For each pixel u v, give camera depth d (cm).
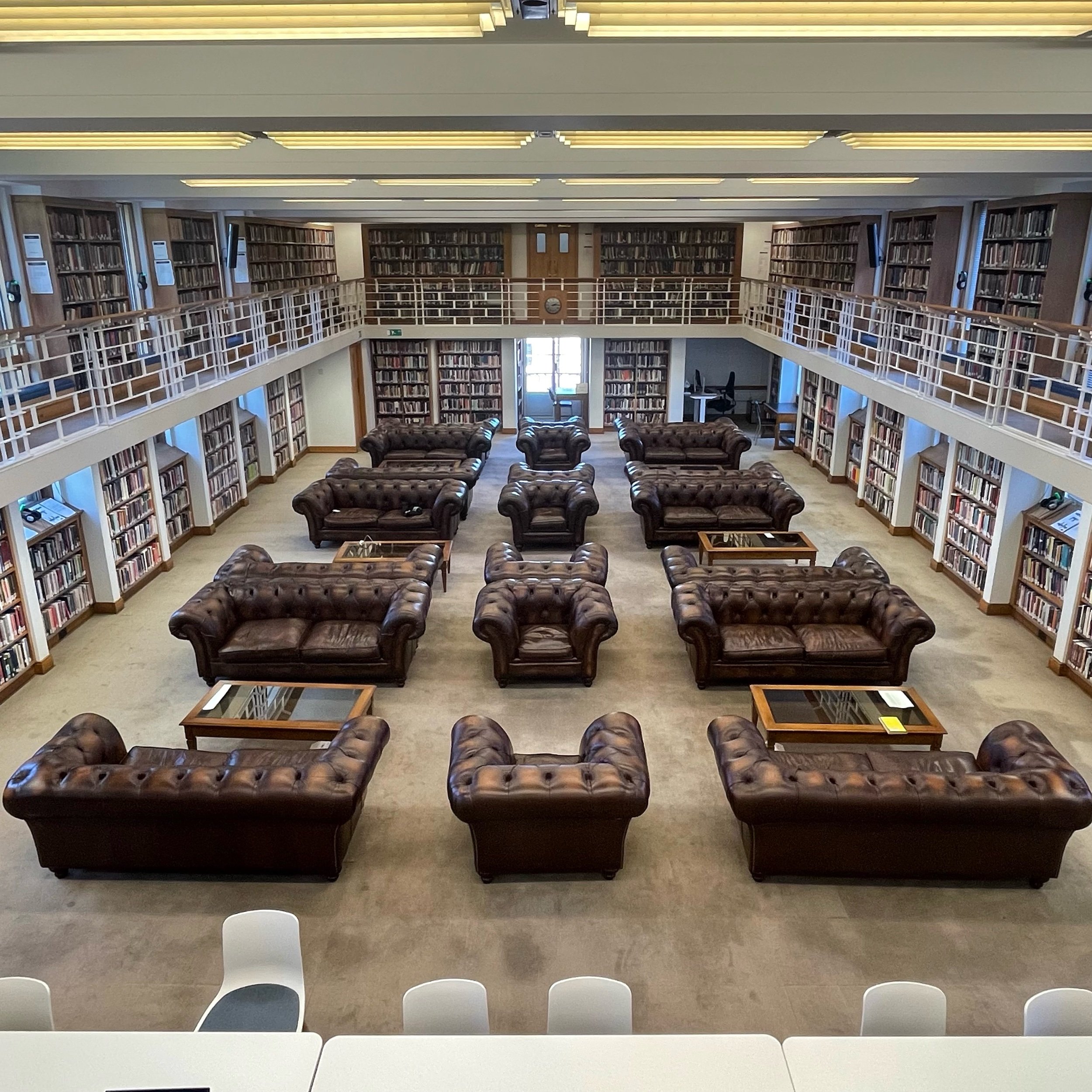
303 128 374
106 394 866
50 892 471
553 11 279
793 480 1321
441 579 906
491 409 1666
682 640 749
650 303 1612
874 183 802
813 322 1256
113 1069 250
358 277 1670
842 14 288
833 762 502
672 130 390
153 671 720
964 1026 390
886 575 741
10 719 645
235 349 1169
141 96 351
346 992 406
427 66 348
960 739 618
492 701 666
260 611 705
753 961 425
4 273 823
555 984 297
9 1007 311
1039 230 865
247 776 453
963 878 472
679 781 567
